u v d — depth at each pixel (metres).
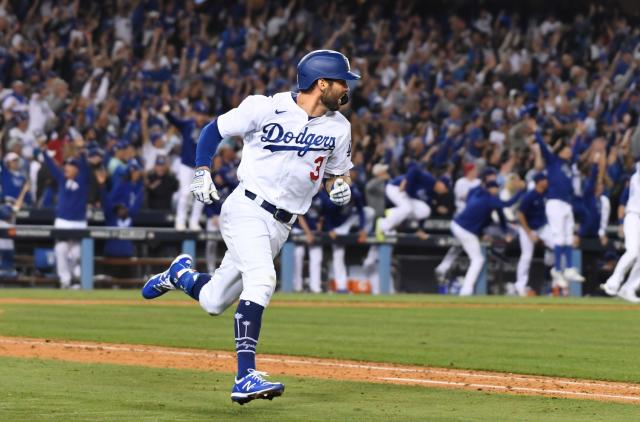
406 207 60.59
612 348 29.41
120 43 69.50
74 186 56.34
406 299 52.91
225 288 19.78
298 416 16.66
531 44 83.25
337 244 59.97
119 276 59.81
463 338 31.91
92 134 59.19
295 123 18.78
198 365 23.72
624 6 85.38
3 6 67.38
